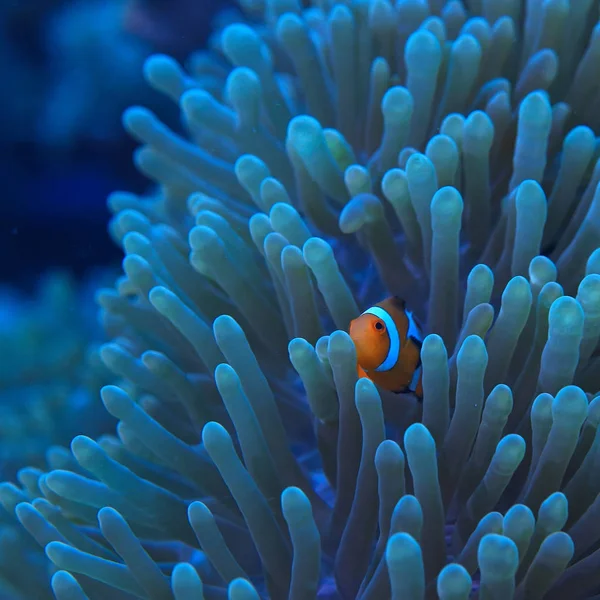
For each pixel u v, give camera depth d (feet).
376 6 2.17
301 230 1.92
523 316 1.77
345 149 2.06
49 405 3.01
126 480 1.88
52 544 1.82
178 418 2.11
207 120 2.20
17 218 4.92
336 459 1.90
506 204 1.95
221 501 1.94
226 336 1.83
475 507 1.76
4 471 2.65
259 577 1.93
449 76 2.06
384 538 1.75
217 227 2.03
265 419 1.86
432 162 1.92
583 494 1.75
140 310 2.20
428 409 1.77
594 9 2.17
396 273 1.99
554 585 1.73
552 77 2.06
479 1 2.26
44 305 4.25
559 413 1.68
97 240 5.07
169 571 1.94
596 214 1.86
